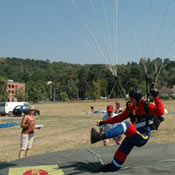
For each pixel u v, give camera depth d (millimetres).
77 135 12359
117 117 4250
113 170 4113
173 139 10250
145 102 3941
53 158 4926
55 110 34750
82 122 18094
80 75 114312
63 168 4309
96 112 28016
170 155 4848
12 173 4113
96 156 5031
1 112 25359
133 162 4551
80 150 5555
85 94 109000
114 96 94500
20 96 88188
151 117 4023
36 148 9586
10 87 99812
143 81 84000
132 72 91188
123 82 90562
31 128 6766
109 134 3703
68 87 119625
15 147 9930
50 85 130625
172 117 20156
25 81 169375
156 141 10008
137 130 3955
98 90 78438
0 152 9141
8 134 13281
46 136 12305
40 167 4387
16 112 25078
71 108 39562
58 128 15094
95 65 140500
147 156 4875
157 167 4059
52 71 194875
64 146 9820
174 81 98750
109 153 5219
